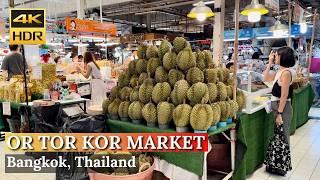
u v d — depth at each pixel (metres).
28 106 3.59
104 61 8.02
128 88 2.76
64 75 6.16
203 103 2.32
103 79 6.30
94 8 11.35
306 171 3.69
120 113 2.68
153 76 2.66
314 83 9.21
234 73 2.85
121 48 13.34
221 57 6.67
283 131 3.40
